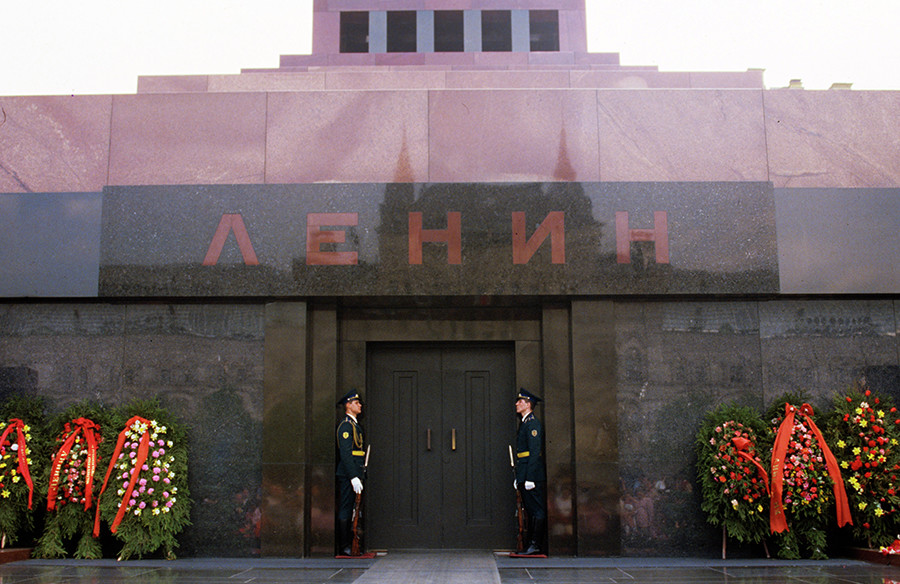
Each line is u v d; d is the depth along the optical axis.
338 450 8.15
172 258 8.24
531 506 7.80
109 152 8.52
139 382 8.20
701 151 8.52
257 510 7.94
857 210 8.40
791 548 7.51
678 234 8.28
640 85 10.71
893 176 8.54
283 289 8.17
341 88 10.19
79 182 8.48
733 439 7.41
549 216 8.30
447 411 8.66
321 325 8.38
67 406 8.19
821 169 8.52
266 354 8.14
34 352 8.30
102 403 8.19
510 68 11.74
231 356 8.23
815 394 8.22
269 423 8.01
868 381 8.25
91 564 7.14
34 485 7.53
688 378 8.20
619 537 7.81
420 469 8.55
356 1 14.70
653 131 8.55
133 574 6.48
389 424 8.63
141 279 8.22
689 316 8.32
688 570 6.71
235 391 8.16
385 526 8.45
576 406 8.05
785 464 7.36
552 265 8.21
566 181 8.39
